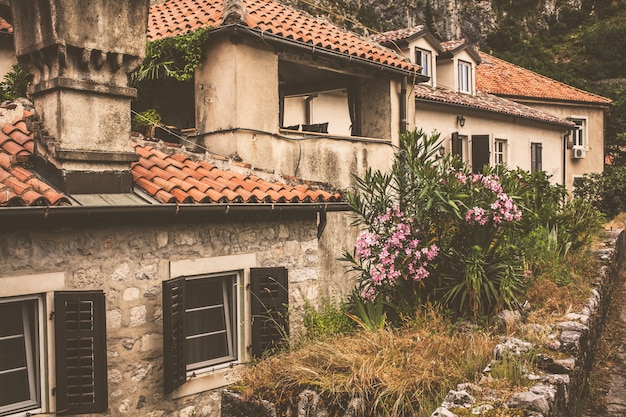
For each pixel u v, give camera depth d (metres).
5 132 6.75
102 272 6.13
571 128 25.25
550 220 10.14
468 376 4.80
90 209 5.78
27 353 5.83
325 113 14.59
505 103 22.19
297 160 9.93
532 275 7.64
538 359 4.88
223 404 5.30
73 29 6.00
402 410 4.58
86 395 5.79
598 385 6.31
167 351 6.33
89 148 6.21
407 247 6.85
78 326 5.78
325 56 10.21
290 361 5.47
